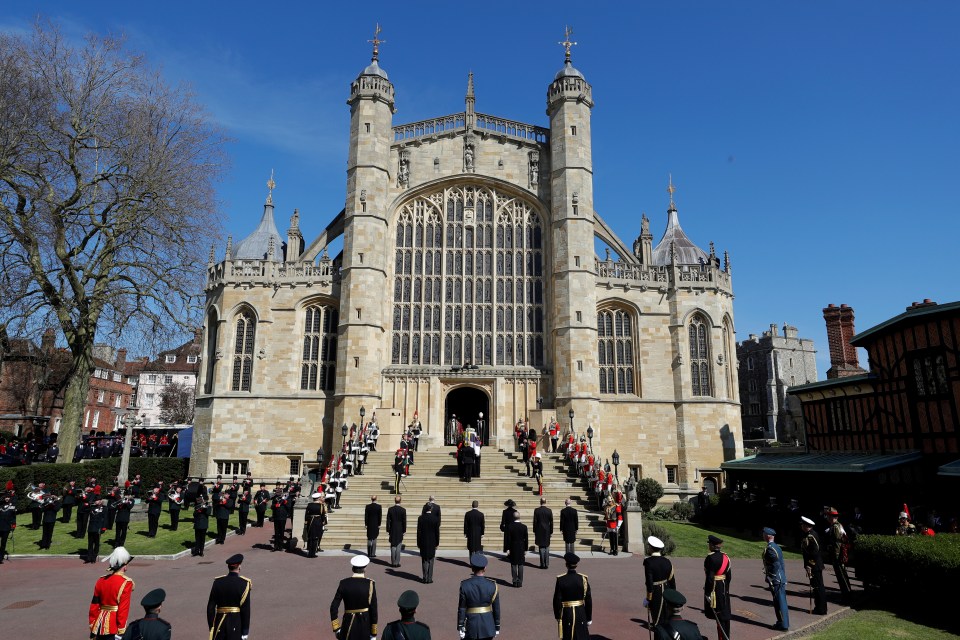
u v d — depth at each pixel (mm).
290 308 39812
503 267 41094
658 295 41281
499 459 32312
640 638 12352
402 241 41406
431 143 42281
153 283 33594
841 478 26641
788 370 81625
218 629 9008
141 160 32656
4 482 27141
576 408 36688
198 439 39000
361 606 9000
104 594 9453
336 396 37156
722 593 11508
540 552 18969
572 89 41500
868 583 16125
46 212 30422
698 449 38844
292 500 26625
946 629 13109
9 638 12289
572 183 40094
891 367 26234
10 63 28734
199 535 21641
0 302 28281
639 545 22078
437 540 16922
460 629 9195
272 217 46125
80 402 31812
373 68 41812
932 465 23703
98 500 21766
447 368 38781
